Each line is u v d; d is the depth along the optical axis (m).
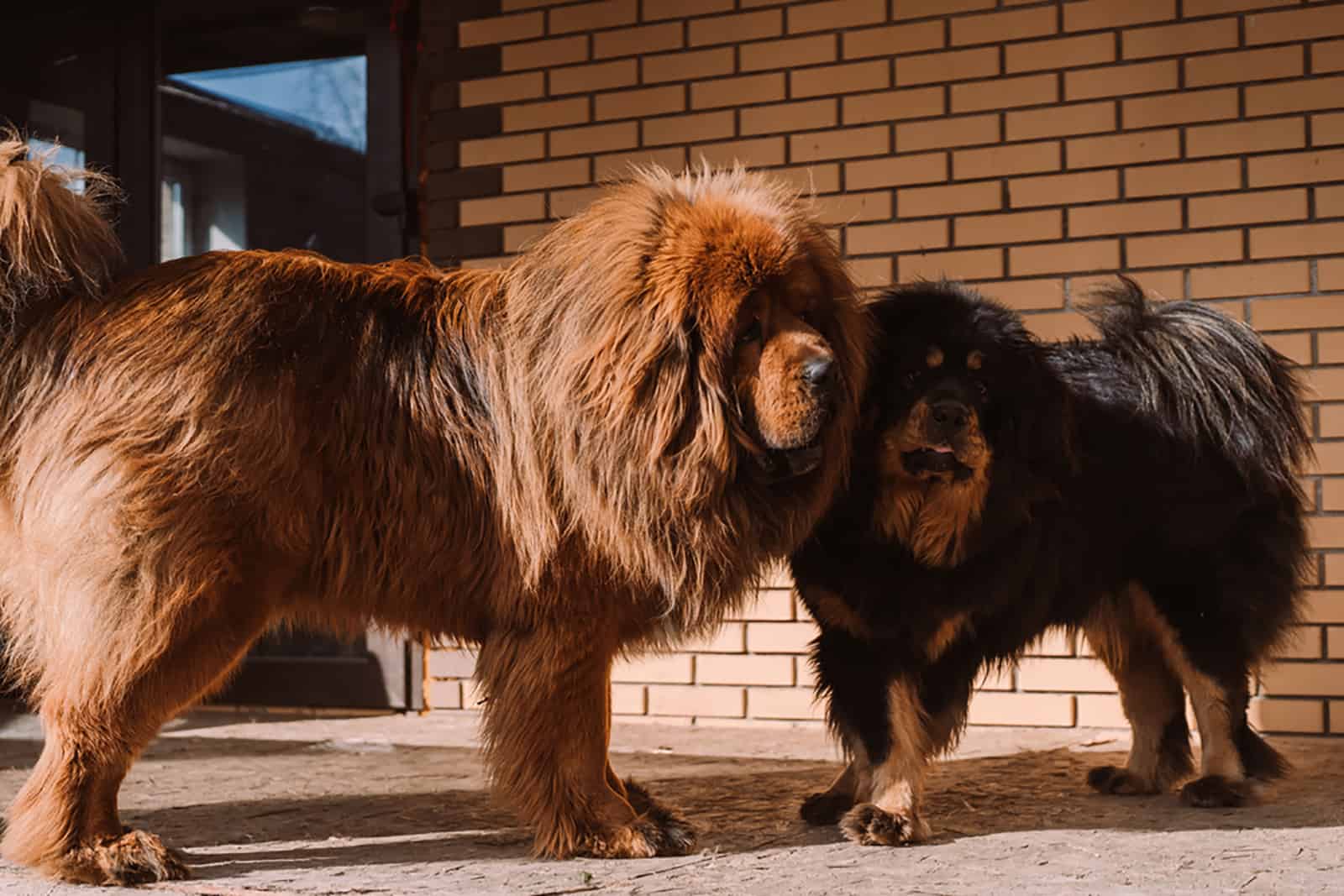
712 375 3.23
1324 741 5.14
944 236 5.82
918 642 3.69
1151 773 4.27
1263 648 4.21
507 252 6.52
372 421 3.37
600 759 3.43
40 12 7.50
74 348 3.22
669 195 3.39
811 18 6.03
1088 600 4.15
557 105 6.45
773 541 3.43
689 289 3.22
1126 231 5.58
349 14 7.14
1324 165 5.32
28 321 3.27
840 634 3.73
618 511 3.27
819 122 6.02
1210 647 4.11
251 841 3.64
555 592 3.36
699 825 3.81
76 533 3.11
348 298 3.46
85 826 3.15
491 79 6.58
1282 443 4.27
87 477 3.11
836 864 3.25
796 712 5.84
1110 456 4.14
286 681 6.77
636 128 6.30
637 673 6.12
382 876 3.17
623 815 3.42
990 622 3.82
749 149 6.12
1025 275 5.71
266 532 3.25
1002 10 5.75
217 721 6.31
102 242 3.36
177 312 3.26
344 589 3.42
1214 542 4.13
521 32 6.52
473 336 3.46
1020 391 3.70
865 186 5.95
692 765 4.89
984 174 5.77
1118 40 5.60
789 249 3.30
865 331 3.59
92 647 3.11
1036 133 5.70
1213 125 5.47
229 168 7.36
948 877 3.10
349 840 3.63
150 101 7.34
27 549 3.22
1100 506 4.13
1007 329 3.73
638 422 3.23
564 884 3.06
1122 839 3.54
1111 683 5.49
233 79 7.32
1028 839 3.55
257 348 3.27
